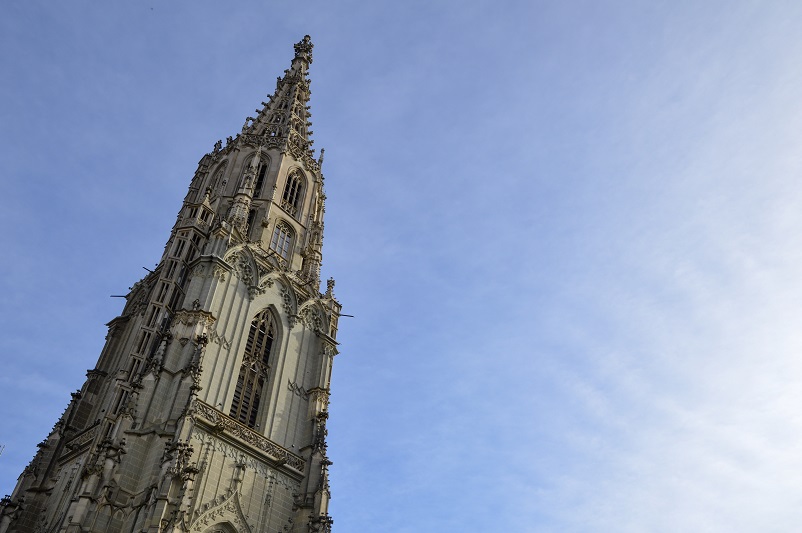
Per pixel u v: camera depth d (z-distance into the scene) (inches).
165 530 1729.8
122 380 2220.7
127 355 2513.5
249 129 3686.0
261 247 2901.1
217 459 2153.1
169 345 2293.3
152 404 2103.8
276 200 3262.8
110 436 1977.1
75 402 2522.1
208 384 2306.8
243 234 2815.0
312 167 3631.9
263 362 2613.2
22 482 2230.6
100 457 1905.8
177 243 2723.9
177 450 1919.3
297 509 2269.9
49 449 2342.5
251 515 2142.0
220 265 2605.8
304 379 2704.2
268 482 2260.1
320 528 2166.6
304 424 2561.5
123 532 1820.9
